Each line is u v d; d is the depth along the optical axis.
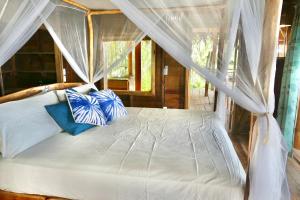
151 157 1.67
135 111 3.07
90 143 1.94
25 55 4.10
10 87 4.04
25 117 1.93
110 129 2.32
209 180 1.42
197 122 2.54
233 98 1.48
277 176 1.48
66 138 2.06
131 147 1.85
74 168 1.56
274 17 1.34
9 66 4.00
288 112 2.99
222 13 1.50
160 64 4.23
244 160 2.86
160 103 4.38
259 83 1.43
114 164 1.58
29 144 1.84
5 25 1.65
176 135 2.13
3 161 1.65
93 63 3.47
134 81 4.49
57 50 3.89
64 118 2.19
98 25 3.44
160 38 1.45
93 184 1.53
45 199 1.62
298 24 2.83
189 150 1.80
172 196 1.44
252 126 1.61
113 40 3.46
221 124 2.54
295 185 2.37
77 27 3.10
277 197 1.47
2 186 1.67
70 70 4.24
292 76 2.94
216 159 1.65
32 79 4.17
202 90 8.12
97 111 2.42
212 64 1.52
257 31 1.38
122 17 3.37
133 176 1.48
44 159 1.66
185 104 4.29
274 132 1.46
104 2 2.81
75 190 1.56
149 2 1.46
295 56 2.89
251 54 1.40
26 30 1.81
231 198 1.37
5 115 1.80
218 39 1.51
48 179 1.58
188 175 1.46
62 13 2.79
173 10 1.48
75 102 2.29
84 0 2.71
